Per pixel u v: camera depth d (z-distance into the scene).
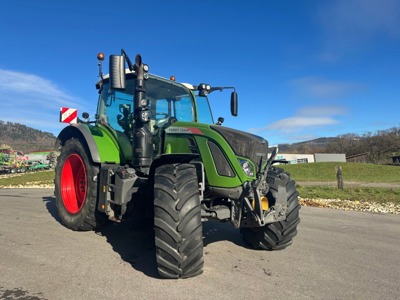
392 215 7.09
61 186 5.39
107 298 2.76
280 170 4.40
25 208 7.13
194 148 3.88
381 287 3.11
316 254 4.12
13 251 3.98
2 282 3.06
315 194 10.65
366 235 5.20
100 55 5.37
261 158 3.87
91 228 4.87
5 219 5.89
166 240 3.05
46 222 5.64
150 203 4.16
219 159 3.70
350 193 10.98
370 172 27.66
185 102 5.28
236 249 4.25
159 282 3.09
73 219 4.99
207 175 3.75
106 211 4.27
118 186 4.07
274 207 3.75
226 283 3.11
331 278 3.31
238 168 3.61
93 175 4.76
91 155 4.60
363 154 65.56
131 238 4.61
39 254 3.87
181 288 2.97
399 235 5.24
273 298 2.82
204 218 3.67
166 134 4.16
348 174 26.45
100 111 5.41
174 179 3.21
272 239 4.08
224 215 3.70
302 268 3.59
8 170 39.66
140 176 4.21
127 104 4.97
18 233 4.86
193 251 3.07
